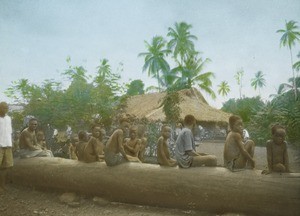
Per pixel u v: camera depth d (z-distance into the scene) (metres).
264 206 4.30
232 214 4.48
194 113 20.25
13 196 5.79
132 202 5.26
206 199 4.63
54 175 5.79
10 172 6.44
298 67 30.77
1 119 5.87
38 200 5.64
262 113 23.59
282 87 29.61
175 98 16.03
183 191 4.75
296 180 4.24
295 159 11.05
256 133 21.84
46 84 11.94
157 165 5.18
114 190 5.25
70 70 12.27
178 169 4.94
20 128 11.55
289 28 33.38
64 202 5.45
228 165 4.67
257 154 13.92
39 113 11.40
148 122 14.44
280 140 4.41
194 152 4.89
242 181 4.44
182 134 5.00
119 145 5.33
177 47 35.91
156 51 36.28
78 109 11.75
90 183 5.42
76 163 5.78
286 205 4.18
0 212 4.90
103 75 13.07
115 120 12.75
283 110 21.36
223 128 22.28
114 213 4.93
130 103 21.44
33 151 6.54
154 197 5.00
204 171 4.76
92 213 4.96
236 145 4.70
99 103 12.16
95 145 5.71
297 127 17.69
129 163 5.36
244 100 33.59
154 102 20.39
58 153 11.58
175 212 4.94
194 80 35.44
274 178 4.32
